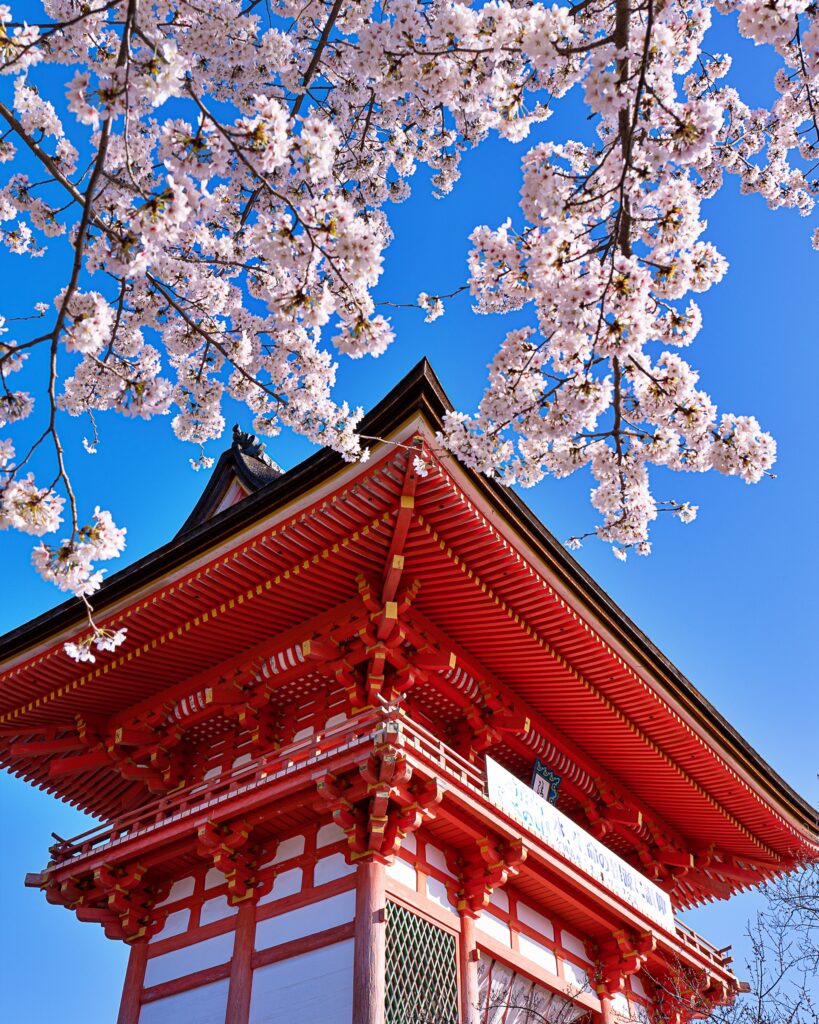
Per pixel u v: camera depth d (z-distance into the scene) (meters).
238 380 10.74
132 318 10.54
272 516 15.63
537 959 18.06
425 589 16.81
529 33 8.35
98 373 9.92
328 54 11.70
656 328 8.98
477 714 18.48
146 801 21.03
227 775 16.75
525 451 9.99
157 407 9.76
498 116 9.84
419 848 16.28
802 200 12.99
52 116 9.51
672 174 10.86
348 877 15.29
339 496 15.02
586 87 7.61
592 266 8.07
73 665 18.17
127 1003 16.67
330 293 8.43
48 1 9.16
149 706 19.17
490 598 16.83
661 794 22.77
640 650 18.70
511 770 20.58
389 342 8.61
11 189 9.70
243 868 16.48
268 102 7.27
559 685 18.97
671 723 20.38
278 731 18.30
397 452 14.36
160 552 16.56
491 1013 16.58
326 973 14.62
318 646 16.78
